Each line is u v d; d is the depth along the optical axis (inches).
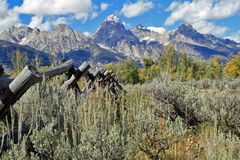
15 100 132.0
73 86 255.4
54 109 156.6
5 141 126.9
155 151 187.6
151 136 189.8
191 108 293.7
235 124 267.6
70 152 131.7
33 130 127.0
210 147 181.5
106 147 135.4
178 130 193.8
